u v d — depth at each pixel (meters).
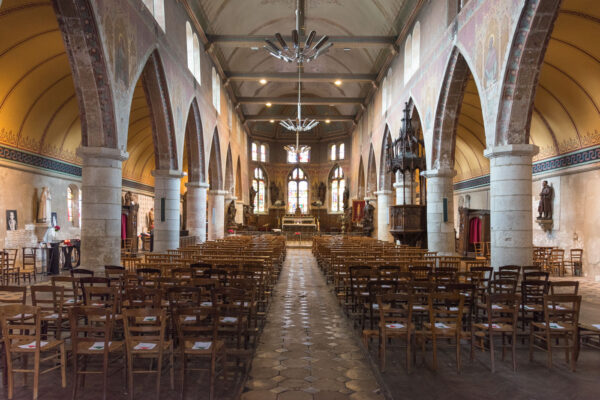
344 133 47.53
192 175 22.44
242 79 28.44
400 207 18.28
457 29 14.00
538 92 17.08
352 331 8.30
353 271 10.03
